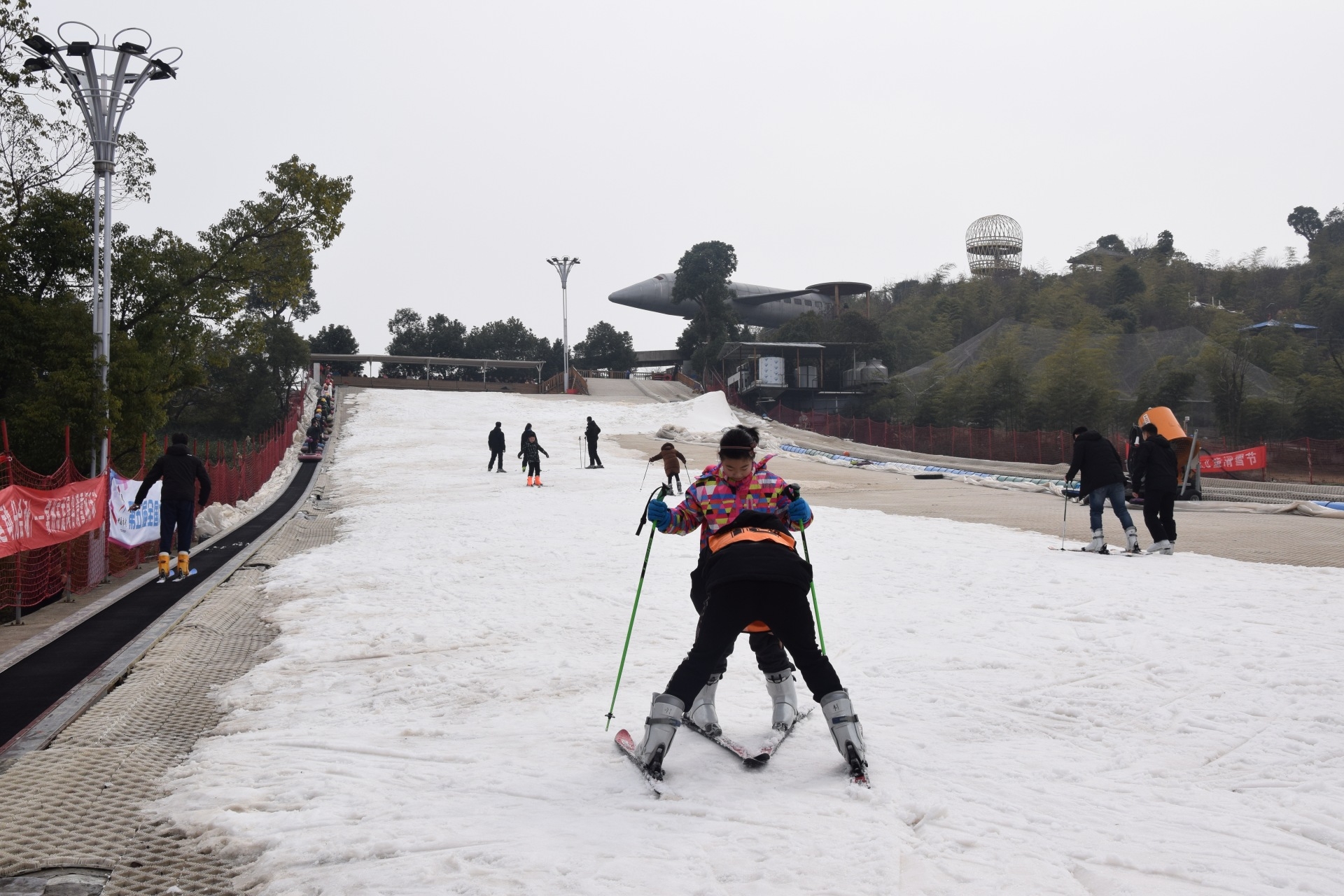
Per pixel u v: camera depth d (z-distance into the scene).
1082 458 11.18
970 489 23.66
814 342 75.44
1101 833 3.36
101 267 19.52
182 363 23.19
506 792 3.94
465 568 11.17
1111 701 5.00
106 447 17.17
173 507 11.43
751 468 4.34
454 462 35.47
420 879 3.12
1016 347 65.62
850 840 3.30
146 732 5.16
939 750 4.32
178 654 7.05
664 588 9.52
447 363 85.31
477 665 6.41
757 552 4.01
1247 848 3.21
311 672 6.43
